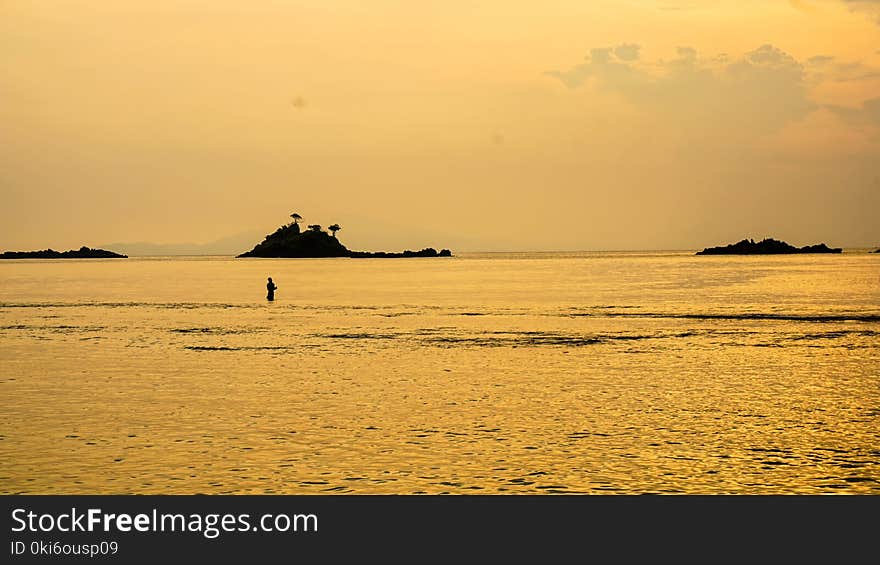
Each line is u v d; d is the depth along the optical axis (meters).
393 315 67.88
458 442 22.53
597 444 22.30
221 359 39.62
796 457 21.09
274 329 55.62
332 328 56.19
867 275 143.62
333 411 26.64
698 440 22.70
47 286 129.12
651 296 91.38
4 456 21.16
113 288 121.88
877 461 20.77
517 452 21.52
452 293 102.56
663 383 32.09
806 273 155.25
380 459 20.91
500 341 47.31
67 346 45.47
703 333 51.09
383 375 34.31
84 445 22.22
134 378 33.62
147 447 22.02
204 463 20.61
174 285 132.12
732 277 141.50
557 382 32.41
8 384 32.06
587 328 55.06
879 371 34.97
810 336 48.88
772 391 30.23
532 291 105.38
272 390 30.62
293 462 20.70
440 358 39.84
